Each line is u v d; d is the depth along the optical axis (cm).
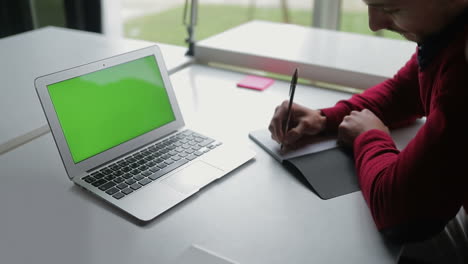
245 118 114
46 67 140
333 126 105
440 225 70
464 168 65
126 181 85
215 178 87
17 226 75
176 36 426
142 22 468
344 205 81
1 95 121
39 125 106
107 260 68
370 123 95
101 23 289
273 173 91
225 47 151
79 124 87
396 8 68
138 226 75
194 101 123
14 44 162
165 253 69
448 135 65
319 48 150
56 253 69
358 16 295
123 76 96
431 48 72
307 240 73
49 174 89
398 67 133
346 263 68
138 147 96
